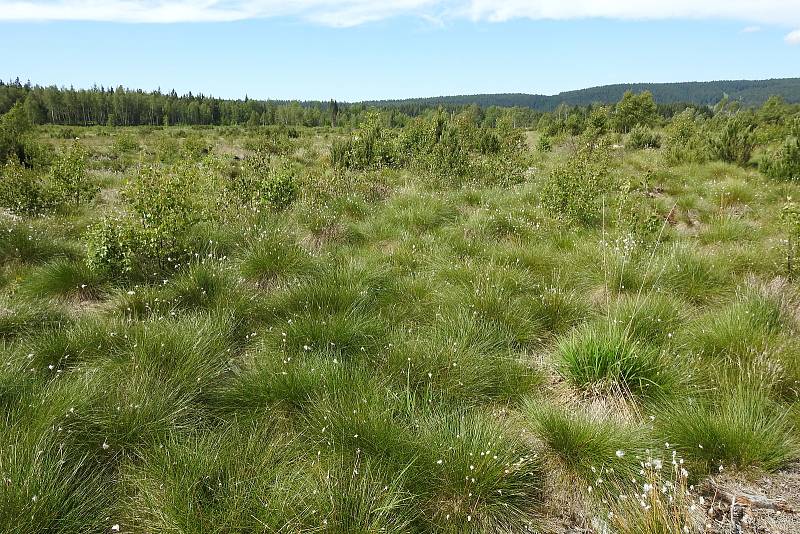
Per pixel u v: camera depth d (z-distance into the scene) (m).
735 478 3.82
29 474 3.20
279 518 3.16
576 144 26.42
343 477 3.53
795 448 4.01
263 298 6.51
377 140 19.59
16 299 6.31
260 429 4.12
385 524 3.22
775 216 10.91
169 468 3.49
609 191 12.66
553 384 5.09
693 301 6.96
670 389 4.66
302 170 18.34
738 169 16.69
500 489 3.61
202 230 8.59
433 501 3.58
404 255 8.42
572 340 5.29
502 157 16.61
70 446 3.67
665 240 9.54
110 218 7.47
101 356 4.94
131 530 3.24
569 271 7.68
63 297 6.74
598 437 4.02
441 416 4.27
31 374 4.56
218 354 5.00
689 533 3.15
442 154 16.42
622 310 6.03
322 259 7.88
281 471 3.57
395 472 3.62
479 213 10.54
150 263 7.26
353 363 5.08
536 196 12.59
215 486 3.42
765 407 4.44
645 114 39.53
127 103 118.06
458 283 7.13
